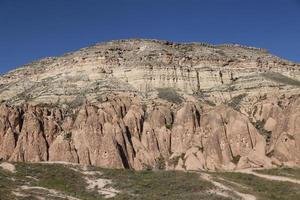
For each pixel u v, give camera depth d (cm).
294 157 13150
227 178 11219
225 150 13538
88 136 13588
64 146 13450
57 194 9231
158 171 11606
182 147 13912
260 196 9938
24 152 13575
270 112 14688
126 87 15888
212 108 14562
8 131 13912
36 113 14388
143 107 14925
